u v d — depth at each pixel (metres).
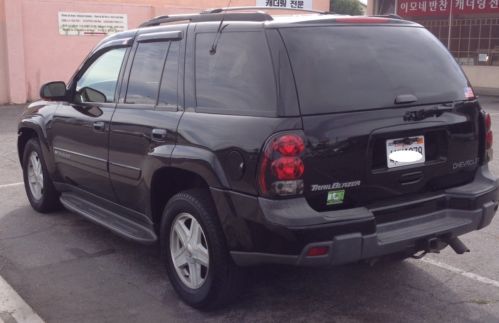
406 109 3.81
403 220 3.85
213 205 3.90
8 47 16.61
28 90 17.31
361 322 3.98
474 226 4.05
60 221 6.20
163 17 4.79
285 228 3.39
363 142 3.61
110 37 5.40
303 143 3.44
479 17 21.14
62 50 17.67
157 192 4.46
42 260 5.14
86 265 5.02
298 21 3.76
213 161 3.75
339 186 3.57
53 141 5.84
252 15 3.92
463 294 4.39
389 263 4.94
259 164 3.48
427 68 4.07
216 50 4.06
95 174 5.21
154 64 4.62
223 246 3.86
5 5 16.42
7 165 8.92
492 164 8.76
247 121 3.64
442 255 5.15
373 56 3.87
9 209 6.64
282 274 4.76
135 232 4.73
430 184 4.00
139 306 4.27
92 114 5.18
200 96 4.09
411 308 4.17
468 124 4.13
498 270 4.83
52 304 4.30
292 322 4.00
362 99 3.68
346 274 4.76
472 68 21.66
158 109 4.42
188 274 4.27
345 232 3.48
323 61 3.66
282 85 3.53
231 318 4.06
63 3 17.45
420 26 4.35
